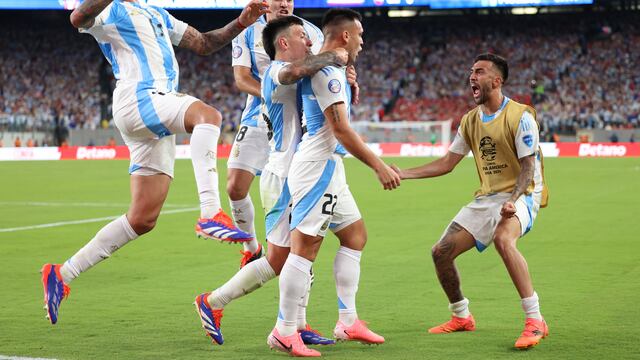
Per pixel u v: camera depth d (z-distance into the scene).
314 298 10.19
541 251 13.92
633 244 14.64
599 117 55.84
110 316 9.17
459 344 7.79
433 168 8.56
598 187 27.33
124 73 7.91
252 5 8.53
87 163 46.34
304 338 7.88
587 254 13.54
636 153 50.25
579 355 7.30
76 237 16.41
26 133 54.38
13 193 27.02
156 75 7.94
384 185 7.12
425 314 9.21
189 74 62.19
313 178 7.30
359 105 59.88
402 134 53.00
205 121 7.52
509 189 8.20
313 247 7.39
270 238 7.67
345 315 7.73
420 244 14.88
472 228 8.19
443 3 50.38
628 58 59.50
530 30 62.81
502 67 8.09
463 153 8.54
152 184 8.15
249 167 10.67
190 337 8.15
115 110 7.93
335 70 7.09
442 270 8.24
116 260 13.32
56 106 59.41
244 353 7.50
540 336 7.62
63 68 61.34
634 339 7.87
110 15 7.83
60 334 8.27
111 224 8.17
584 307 9.42
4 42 61.81
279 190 7.65
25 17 62.03
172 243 15.24
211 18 63.94
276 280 11.22
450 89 60.22
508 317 8.98
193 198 24.70
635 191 25.70
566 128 53.91
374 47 63.81
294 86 7.59
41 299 10.18
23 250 14.62
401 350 7.59
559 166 39.78
